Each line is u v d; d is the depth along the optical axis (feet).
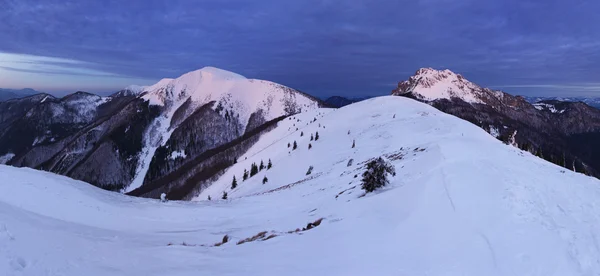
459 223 44.62
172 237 64.23
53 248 36.32
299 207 93.15
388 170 73.92
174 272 36.09
